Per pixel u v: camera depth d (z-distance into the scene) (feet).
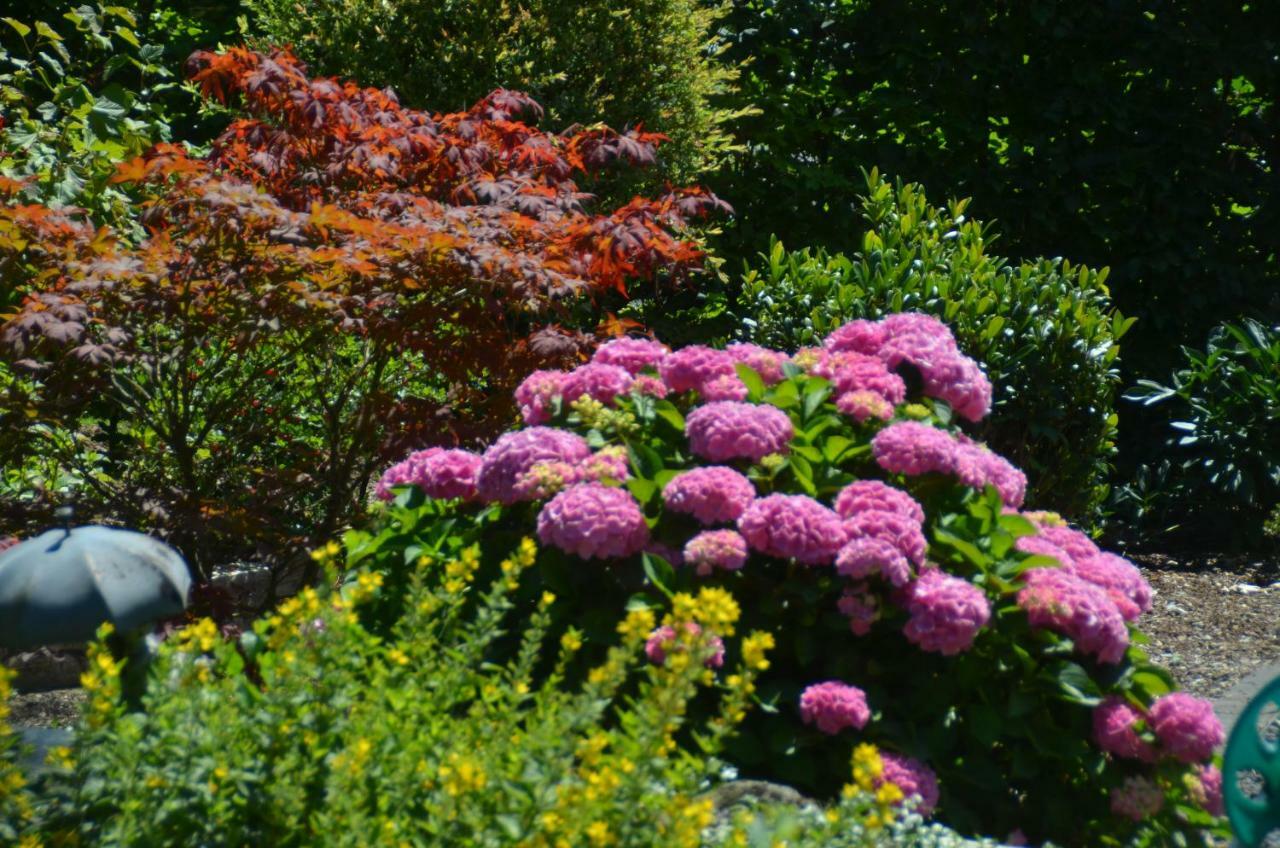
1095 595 10.23
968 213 28.02
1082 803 10.28
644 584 10.33
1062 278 21.22
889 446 10.85
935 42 28.43
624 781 7.22
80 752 7.45
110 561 7.95
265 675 8.32
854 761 7.52
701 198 17.52
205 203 13.30
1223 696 15.25
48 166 18.88
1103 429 20.89
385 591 11.32
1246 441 23.80
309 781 7.56
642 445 11.34
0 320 14.42
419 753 7.68
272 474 15.26
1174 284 27.48
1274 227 27.66
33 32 29.86
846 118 28.58
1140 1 27.40
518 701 8.30
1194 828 10.05
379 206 15.75
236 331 13.79
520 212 16.22
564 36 23.03
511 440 11.14
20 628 7.67
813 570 10.43
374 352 15.62
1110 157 27.35
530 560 9.14
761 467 10.99
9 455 15.34
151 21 32.37
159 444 16.16
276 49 17.31
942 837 8.91
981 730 9.96
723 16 27.12
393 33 22.71
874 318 20.01
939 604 9.80
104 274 13.34
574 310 19.40
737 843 7.26
